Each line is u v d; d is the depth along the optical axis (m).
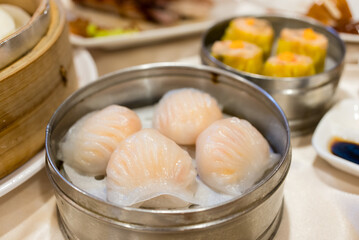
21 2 0.38
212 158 0.30
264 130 0.35
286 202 0.33
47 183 0.34
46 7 0.34
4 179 0.31
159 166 0.28
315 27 0.46
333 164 0.35
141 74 0.36
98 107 0.36
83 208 0.26
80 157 0.31
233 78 0.35
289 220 0.32
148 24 0.58
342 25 0.51
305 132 0.40
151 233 0.25
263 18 0.49
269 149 0.32
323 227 0.31
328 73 0.38
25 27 0.31
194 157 0.33
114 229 0.26
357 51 0.50
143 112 0.38
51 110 0.34
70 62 0.38
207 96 0.34
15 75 0.30
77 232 0.29
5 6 0.38
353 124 0.39
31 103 0.32
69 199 0.27
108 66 0.50
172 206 0.29
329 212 0.32
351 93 0.44
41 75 0.32
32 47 0.32
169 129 0.32
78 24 0.53
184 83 0.37
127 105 0.38
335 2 0.51
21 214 0.32
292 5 0.58
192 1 0.58
